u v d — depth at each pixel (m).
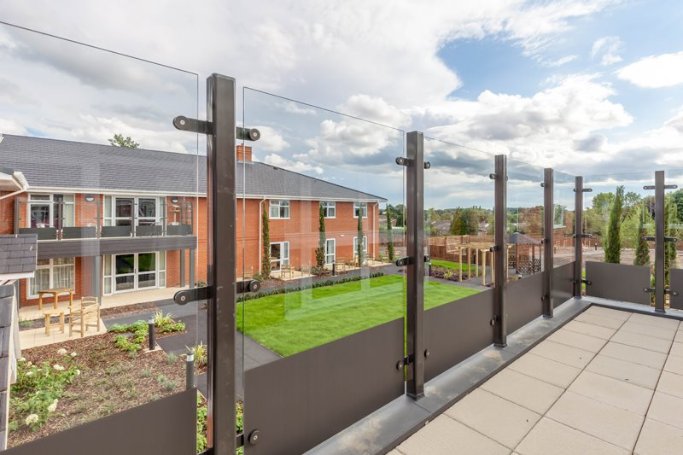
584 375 3.23
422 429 2.43
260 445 1.85
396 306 2.77
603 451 2.20
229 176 1.59
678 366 3.40
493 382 3.10
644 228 5.42
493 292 3.77
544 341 4.07
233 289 1.61
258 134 1.83
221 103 1.56
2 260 1.26
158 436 1.50
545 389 2.97
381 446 2.19
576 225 5.81
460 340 3.33
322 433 2.18
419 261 2.78
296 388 2.03
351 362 2.36
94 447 1.34
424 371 2.92
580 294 5.84
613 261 5.77
